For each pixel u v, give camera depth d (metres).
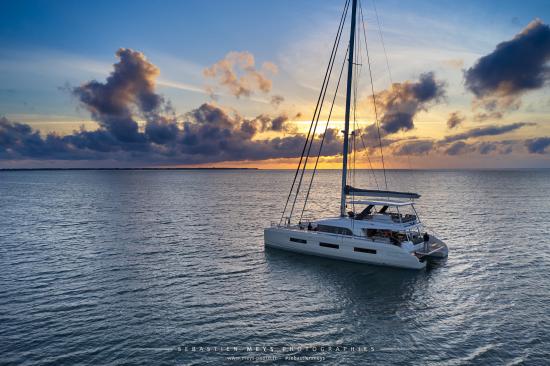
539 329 16.56
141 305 19.09
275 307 19.08
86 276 23.83
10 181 174.50
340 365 13.70
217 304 19.36
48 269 25.34
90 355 14.23
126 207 61.97
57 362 13.73
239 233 38.69
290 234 29.58
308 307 19.14
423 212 55.06
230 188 120.06
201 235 37.50
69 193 94.19
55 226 42.69
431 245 28.25
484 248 31.83
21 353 14.33
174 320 17.36
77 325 16.75
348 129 28.50
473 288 21.94
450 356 14.33
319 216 53.03
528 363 13.80
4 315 17.77
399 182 158.00
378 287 22.12
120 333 15.99
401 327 16.84
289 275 24.28
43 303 19.27
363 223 26.81
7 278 23.36
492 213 53.84
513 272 24.97
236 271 25.12
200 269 25.56
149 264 26.72
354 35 28.03
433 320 17.61
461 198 77.50
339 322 17.38
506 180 173.00
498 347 15.00
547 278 23.72
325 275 24.27
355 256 26.47
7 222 45.62
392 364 13.79
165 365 13.61
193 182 166.88
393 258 25.12
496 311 18.62
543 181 159.50
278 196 86.81
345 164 28.64
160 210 58.00
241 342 15.36
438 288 21.95
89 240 34.88
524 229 40.78
